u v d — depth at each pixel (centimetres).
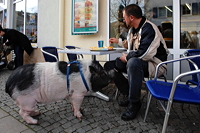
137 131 184
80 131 184
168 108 142
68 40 487
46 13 545
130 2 390
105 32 413
